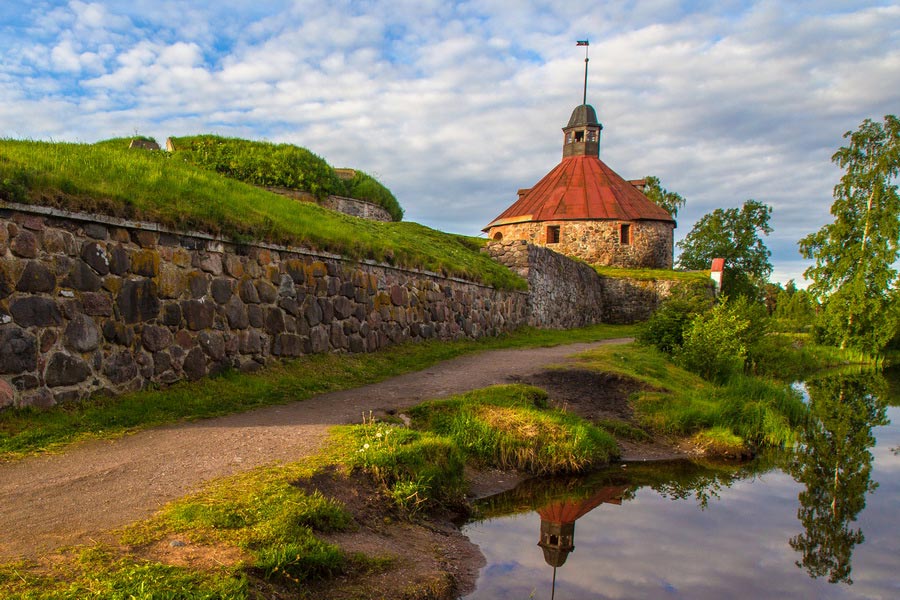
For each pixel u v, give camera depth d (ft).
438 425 26.96
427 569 15.31
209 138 68.44
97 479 17.01
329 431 23.04
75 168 27.55
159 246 27.35
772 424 35.32
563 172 132.57
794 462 31.96
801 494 26.61
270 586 12.10
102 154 34.99
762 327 62.39
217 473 17.70
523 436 27.07
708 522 22.35
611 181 128.88
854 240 107.24
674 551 19.43
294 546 13.17
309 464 18.83
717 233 168.14
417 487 19.40
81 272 24.07
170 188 30.78
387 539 16.57
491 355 47.47
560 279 83.05
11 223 21.89
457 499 20.98
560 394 35.73
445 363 42.57
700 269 171.22
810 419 42.24
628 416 34.45
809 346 104.32
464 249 70.23
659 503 24.27
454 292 52.65
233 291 30.99
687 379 44.55
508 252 71.26
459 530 19.67
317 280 36.60
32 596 10.17
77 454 19.43
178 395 26.58
